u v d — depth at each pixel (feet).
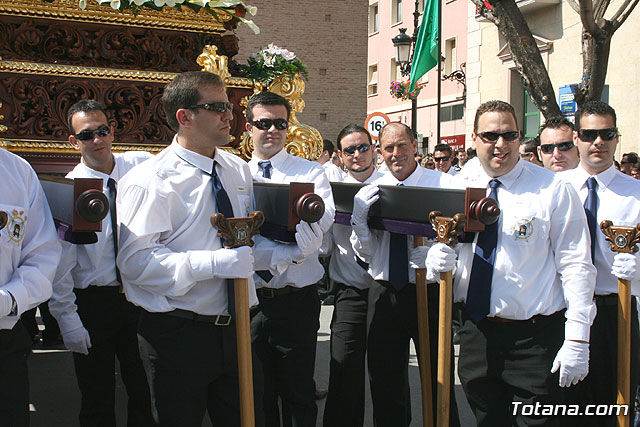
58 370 18.25
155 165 8.94
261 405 9.74
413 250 11.62
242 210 10.01
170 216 8.88
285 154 12.93
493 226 10.00
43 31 12.36
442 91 73.31
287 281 11.85
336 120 71.87
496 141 10.00
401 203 10.87
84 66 12.48
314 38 70.54
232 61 14.33
